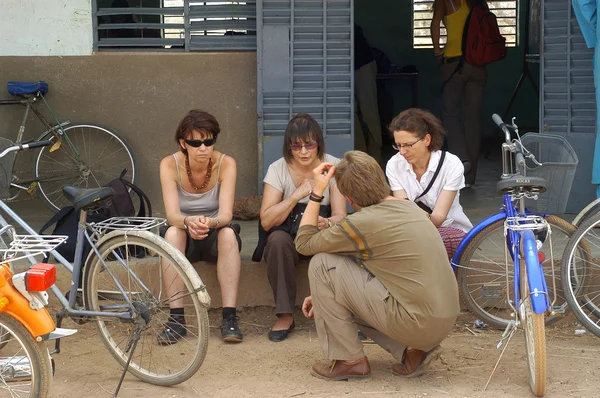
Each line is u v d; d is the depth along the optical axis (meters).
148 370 4.21
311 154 4.64
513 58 11.81
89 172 6.61
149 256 4.70
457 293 3.95
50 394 3.71
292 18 6.18
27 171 6.67
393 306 3.87
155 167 6.63
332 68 6.25
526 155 4.45
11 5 6.46
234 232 4.76
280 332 4.82
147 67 6.52
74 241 4.88
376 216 3.86
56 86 6.54
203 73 6.51
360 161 3.96
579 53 6.14
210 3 6.46
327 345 4.07
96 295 4.22
